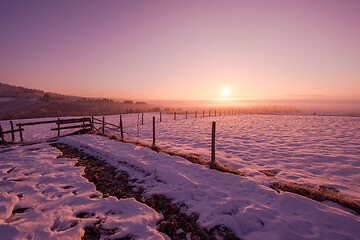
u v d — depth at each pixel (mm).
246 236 3217
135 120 30750
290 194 4406
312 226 3285
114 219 3730
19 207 4129
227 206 4078
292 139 13547
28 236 3117
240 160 8422
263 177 5852
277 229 3260
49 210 4012
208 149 10383
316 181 5898
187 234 3414
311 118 33156
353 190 5234
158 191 5078
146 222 3650
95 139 11688
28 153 8859
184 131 18047
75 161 7750
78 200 4496
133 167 7043
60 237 3129
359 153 9492
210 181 5512
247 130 18609
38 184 5422
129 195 4957
